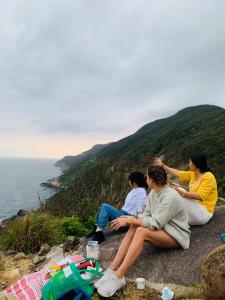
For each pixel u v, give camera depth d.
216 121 75.31
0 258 5.92
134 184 5.59
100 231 5.31
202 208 4.92
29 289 4.16
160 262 4.29
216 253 3.52
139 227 4.05
